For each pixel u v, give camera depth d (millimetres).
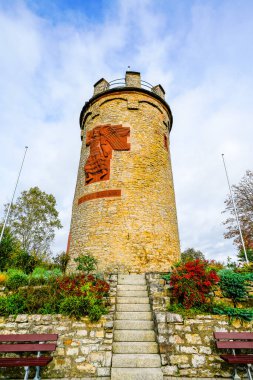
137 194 11148
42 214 26797
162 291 6551
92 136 12828
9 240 11617
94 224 10703
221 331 5219
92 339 5145
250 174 19078
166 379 4535
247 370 4461
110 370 4734
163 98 15320
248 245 16234
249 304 6176
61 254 11289
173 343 5020
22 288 6551
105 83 14836
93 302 5621
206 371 4762
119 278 7840
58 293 6262
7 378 4742
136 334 5398
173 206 12500
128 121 12852
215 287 6398
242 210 18141
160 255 10336
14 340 4727
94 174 11750
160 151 12953
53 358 4934
